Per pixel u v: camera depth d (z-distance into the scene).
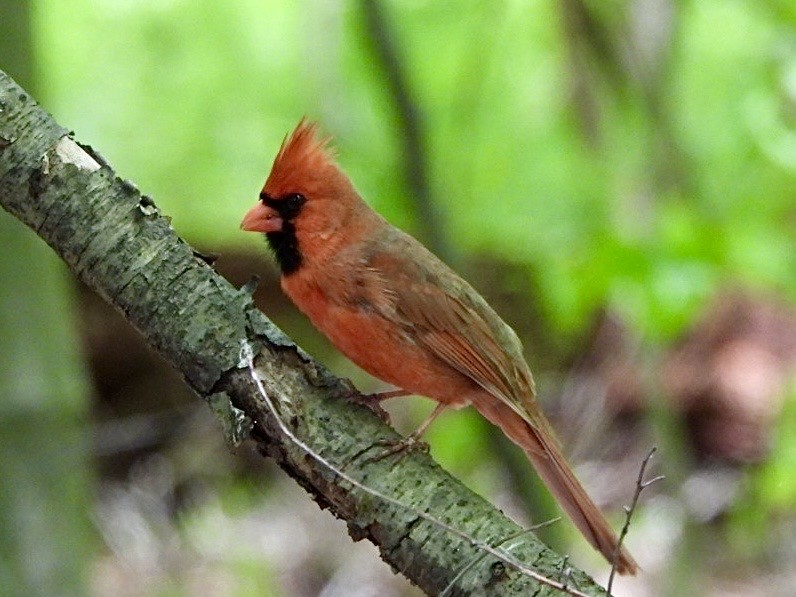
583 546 12.27
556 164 13.02
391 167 9.58
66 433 8.06
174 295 5.04
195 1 16.50
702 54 13.65
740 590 12.24
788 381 12.43
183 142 15.57
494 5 13.16
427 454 4.94
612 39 10.84
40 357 7.88
